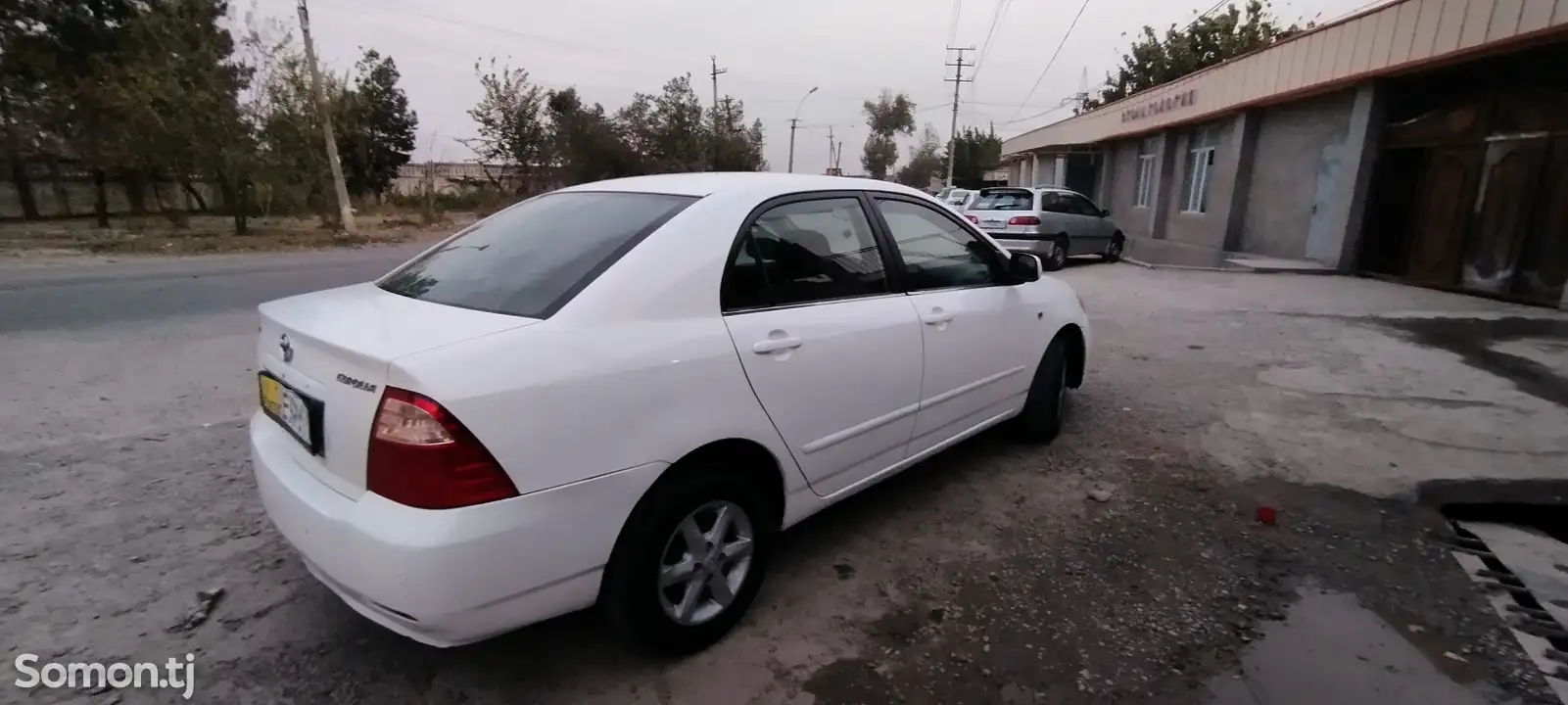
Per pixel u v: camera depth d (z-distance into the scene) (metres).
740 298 2.72
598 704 2.41
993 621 2.85
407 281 2.89
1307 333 7.89
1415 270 11.85
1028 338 4.25
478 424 2.00
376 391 2.05
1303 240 14.84
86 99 21.16
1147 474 4.21
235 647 2.63
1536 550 3.47
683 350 2.44
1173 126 19.94
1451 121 11.05
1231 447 4.60
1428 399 5.55
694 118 41.59
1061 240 14.41
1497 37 9.51
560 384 2.15
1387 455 4.46
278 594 2.95
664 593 2.51
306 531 2.22
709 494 2.55
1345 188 12.91
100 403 5.13
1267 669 2.58
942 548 3.39
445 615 2.01
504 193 33.53
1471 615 2.91
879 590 3.05
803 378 2.84
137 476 3.98
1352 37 12.41
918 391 3.45
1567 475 4.14
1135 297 10.51
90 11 24.38
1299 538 3.49
